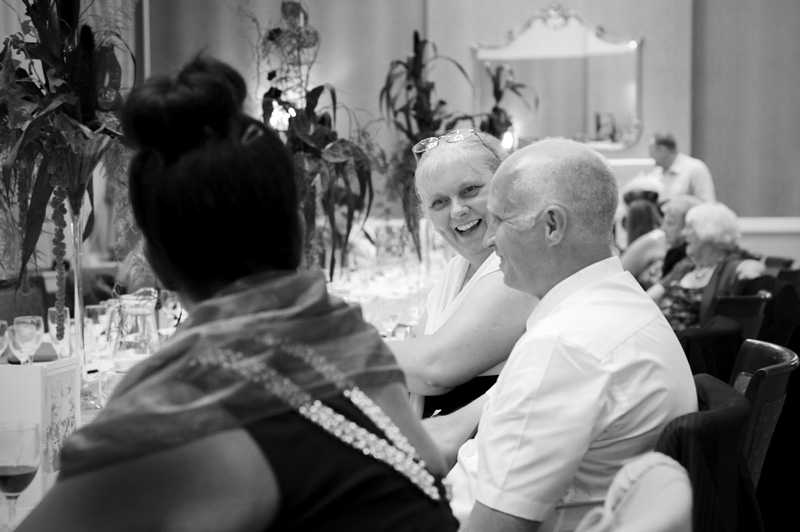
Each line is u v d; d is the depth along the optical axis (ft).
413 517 3.63
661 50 32.27
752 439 6.47
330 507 3.48
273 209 3.70
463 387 7.93
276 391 3.47
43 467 6.07
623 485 3.57
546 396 5.24
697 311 17.25
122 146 8.18
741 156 32.53
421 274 17.83
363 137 15.94
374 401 3.80
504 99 32.99
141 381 3.50
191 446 3.29
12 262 8.51
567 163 5.62
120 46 8.83
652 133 32.42
